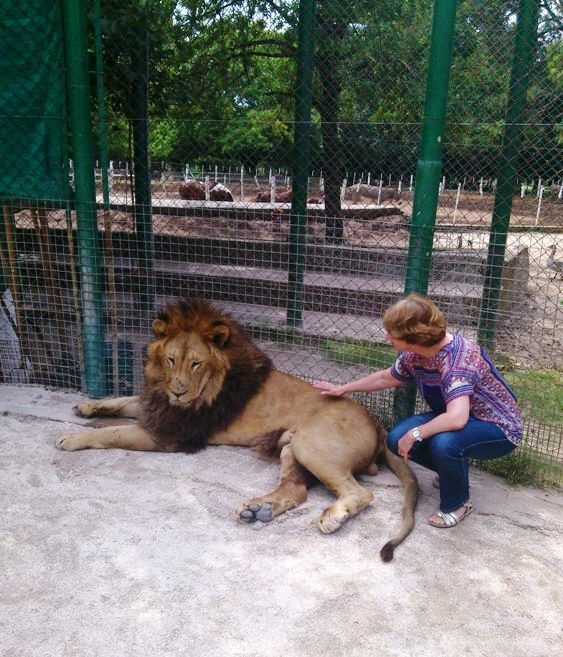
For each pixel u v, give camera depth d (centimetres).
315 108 777
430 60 382
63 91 448
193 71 695
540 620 269
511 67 539
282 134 765
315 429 362
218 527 326
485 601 279
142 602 269
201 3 676
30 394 503
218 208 802
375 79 705
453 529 334
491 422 327
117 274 647
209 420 400
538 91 560
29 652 240
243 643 248
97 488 359
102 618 259
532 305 779
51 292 518
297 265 639
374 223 619
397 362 358
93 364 490
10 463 384
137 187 656
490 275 548
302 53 639
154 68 667
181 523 328
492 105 597
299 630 256
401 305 315
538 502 367
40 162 463
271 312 682
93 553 301
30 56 445
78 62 441
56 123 454
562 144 619
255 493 361
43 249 509
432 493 373
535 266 958
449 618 267
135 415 456
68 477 370
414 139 792
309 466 354
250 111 760
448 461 321
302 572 292
